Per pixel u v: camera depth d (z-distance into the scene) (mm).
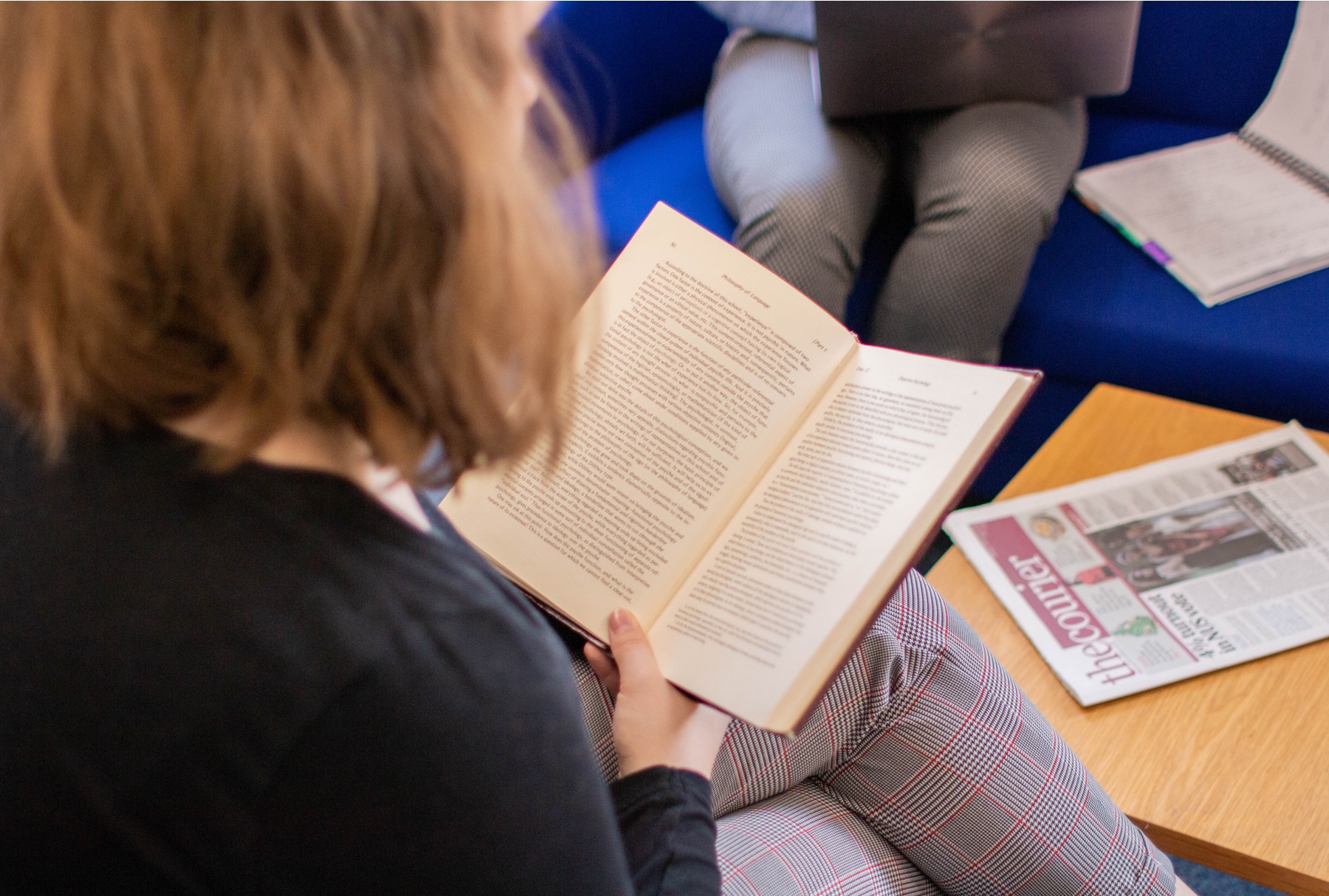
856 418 639
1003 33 1329
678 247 690
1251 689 864
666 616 610
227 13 275
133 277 296
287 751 339
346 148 284
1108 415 1155
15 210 290
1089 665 893
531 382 358
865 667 727
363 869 365
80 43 274
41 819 350
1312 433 1092
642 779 563
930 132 1439
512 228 320
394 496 465
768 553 601
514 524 645
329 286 300
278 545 340
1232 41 1603
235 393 320
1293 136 1567
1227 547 977
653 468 646
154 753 337
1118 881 756
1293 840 771
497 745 363
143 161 279
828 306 1392
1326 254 1398
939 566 1006
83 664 337
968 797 741
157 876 356
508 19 331
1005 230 1335
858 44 1332
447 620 355
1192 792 807
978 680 762
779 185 1366
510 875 381
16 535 348
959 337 1396
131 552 339
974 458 593
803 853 718
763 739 728
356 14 287
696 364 666
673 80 1733
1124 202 1521
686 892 525
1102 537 1005
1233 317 1360
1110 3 1311
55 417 324
